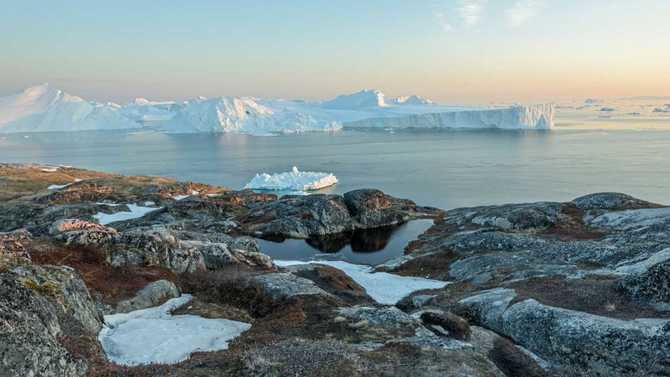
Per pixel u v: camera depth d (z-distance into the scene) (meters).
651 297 25.42
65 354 16.16
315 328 23.59
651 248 36.19
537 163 198.00
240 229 70.94
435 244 57.84
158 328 23.48
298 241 67.75
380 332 22.84
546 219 58.50
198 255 35.91
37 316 16.55
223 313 27.08
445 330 24.30
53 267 22.89
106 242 32.12
